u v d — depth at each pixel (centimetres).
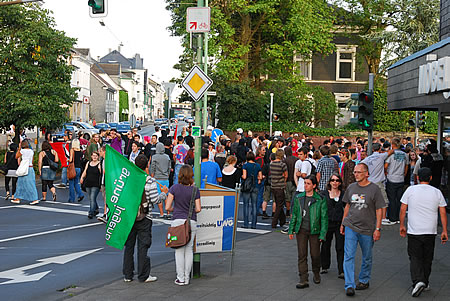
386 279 858
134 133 2098
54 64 2681
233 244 895
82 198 1808
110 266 965
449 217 1478
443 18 1675
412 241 775
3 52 2570
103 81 9088
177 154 1748
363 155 1811
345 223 789
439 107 1512
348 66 4759
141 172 843
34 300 753
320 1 4050
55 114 2706
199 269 879
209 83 915
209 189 877
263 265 971
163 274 900
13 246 1123
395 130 3997
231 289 802
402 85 1529
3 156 2553
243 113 4016
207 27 922
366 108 1339
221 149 1780
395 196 1408
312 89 4059
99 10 1390
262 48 4166
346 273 771
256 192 1377
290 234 820
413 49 3725
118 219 838
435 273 899
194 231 834
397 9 3966
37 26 2583
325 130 3925
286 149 1448
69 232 1278
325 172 1166
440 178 1523
